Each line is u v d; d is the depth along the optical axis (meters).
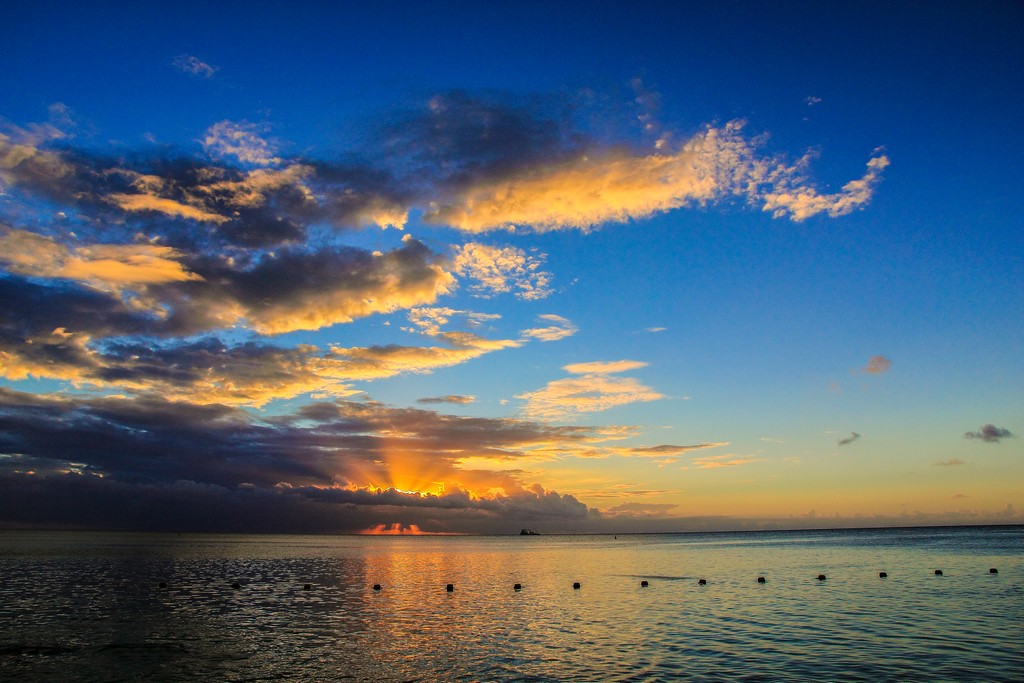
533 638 40.97
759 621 46.56
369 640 40.62
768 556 136.25
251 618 50.28
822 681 29.23
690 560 129.62
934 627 42.12
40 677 31.44
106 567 105.31
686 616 50.09
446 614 52.59
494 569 108.56
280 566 113.94
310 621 48.75
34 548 185.38
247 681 30.52
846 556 125.81
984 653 34.19
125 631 43.94
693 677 30.36
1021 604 52.09
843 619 46.38
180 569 103.12
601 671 31.83
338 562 128.88
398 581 84.50
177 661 34.72
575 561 134.00
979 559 107.44
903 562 104.38
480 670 32.34
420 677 31.08
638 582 81.25
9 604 57.75
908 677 29.66
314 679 30.84
